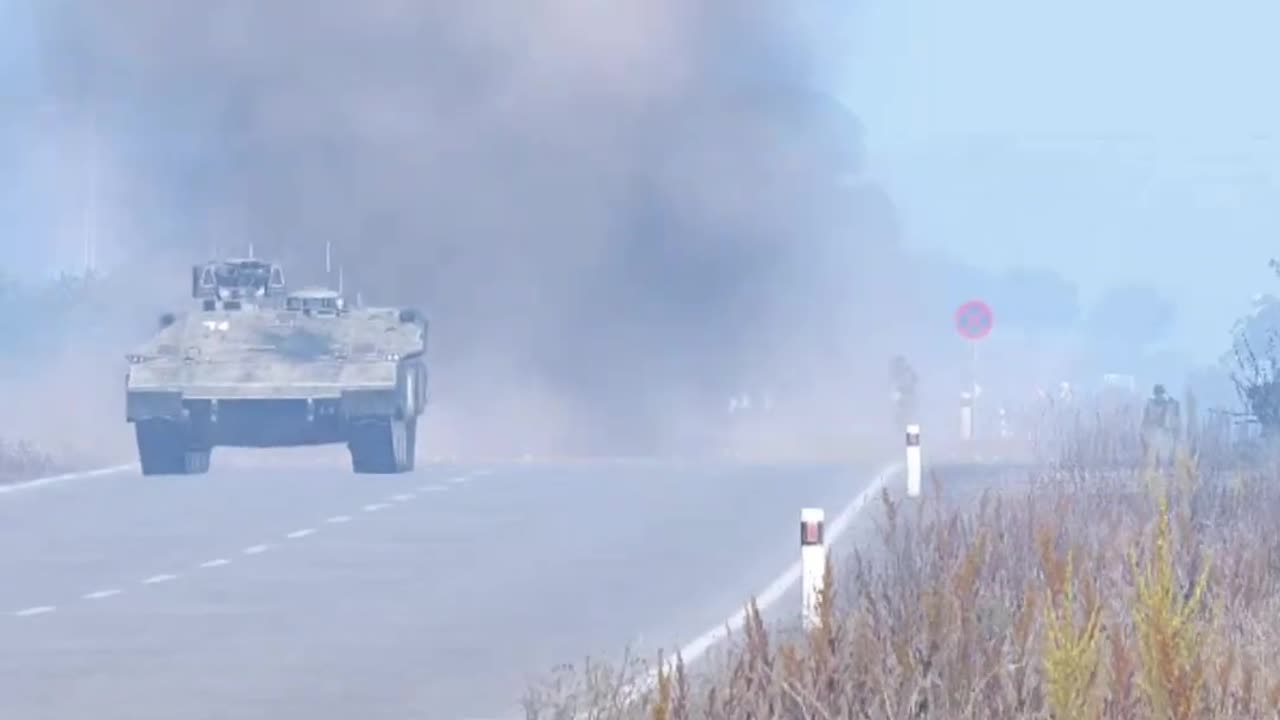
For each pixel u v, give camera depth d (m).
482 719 45.84
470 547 81.19
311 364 116.56
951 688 36.50
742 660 38.53
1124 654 33.59
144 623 61.28
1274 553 55.59
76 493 107.94
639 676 48.41
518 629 59.44
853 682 36.75
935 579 49.94
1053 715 34.75
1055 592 40.44
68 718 46.28
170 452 118.38
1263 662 39.72
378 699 48.47
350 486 112.31
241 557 78.19
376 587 69.31
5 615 63.00
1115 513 63.47
